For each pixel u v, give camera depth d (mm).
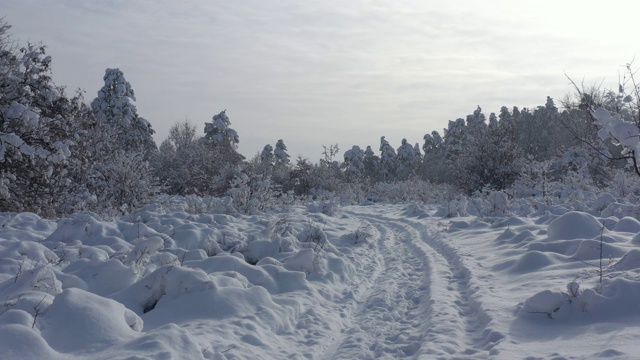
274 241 11078
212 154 39781
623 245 9141
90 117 20359
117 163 19344
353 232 15562
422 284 9594
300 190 39781
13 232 11625
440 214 20984
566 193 23172
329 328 7008
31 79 16438
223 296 6961
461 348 5797
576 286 6309
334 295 8828
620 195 21188
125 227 12367
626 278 6855
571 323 6016
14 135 14992
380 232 18156
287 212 19828
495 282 8500
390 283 9797
